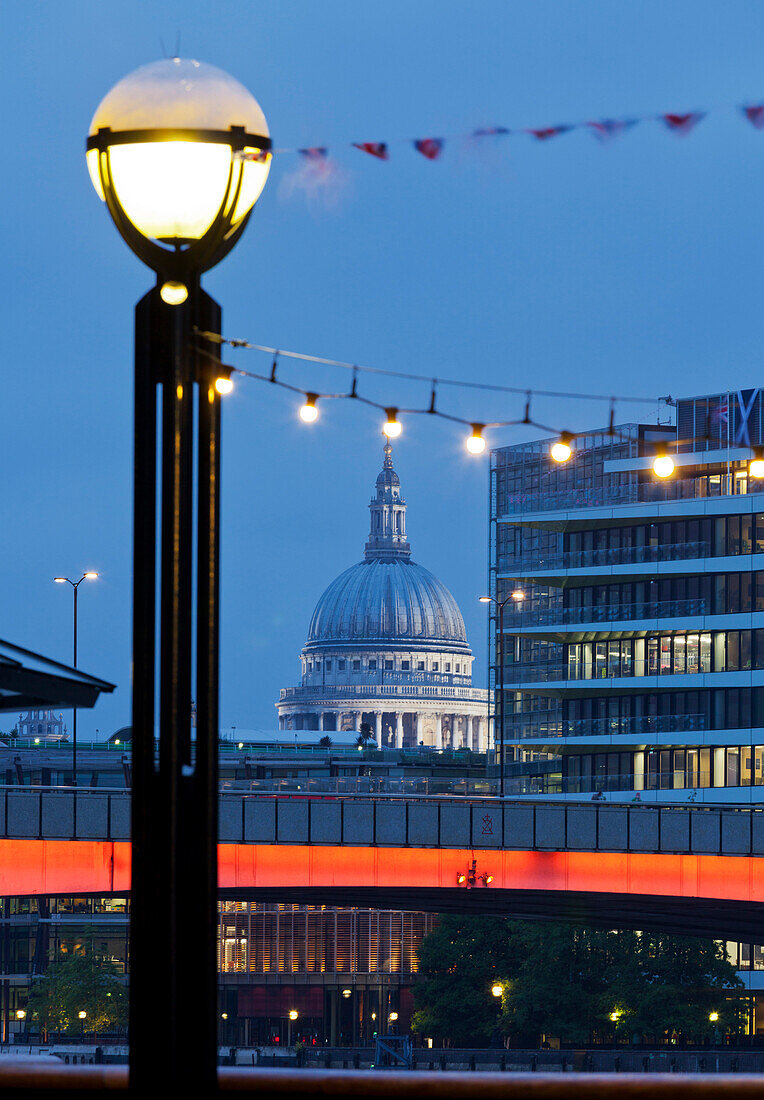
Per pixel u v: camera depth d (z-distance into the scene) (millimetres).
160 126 24141
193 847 23531
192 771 24000
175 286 24062
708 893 144625
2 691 31625
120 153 24312
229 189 24484
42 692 30812
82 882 129500
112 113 24375
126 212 24500
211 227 24578
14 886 128250
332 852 139875
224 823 137000
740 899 145125
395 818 140500
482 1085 24203
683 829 144625
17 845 128375
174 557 23703
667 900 149625
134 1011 23109
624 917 180625
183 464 24672
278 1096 24469
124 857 130500
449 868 141875
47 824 128625
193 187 24281
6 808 127562
